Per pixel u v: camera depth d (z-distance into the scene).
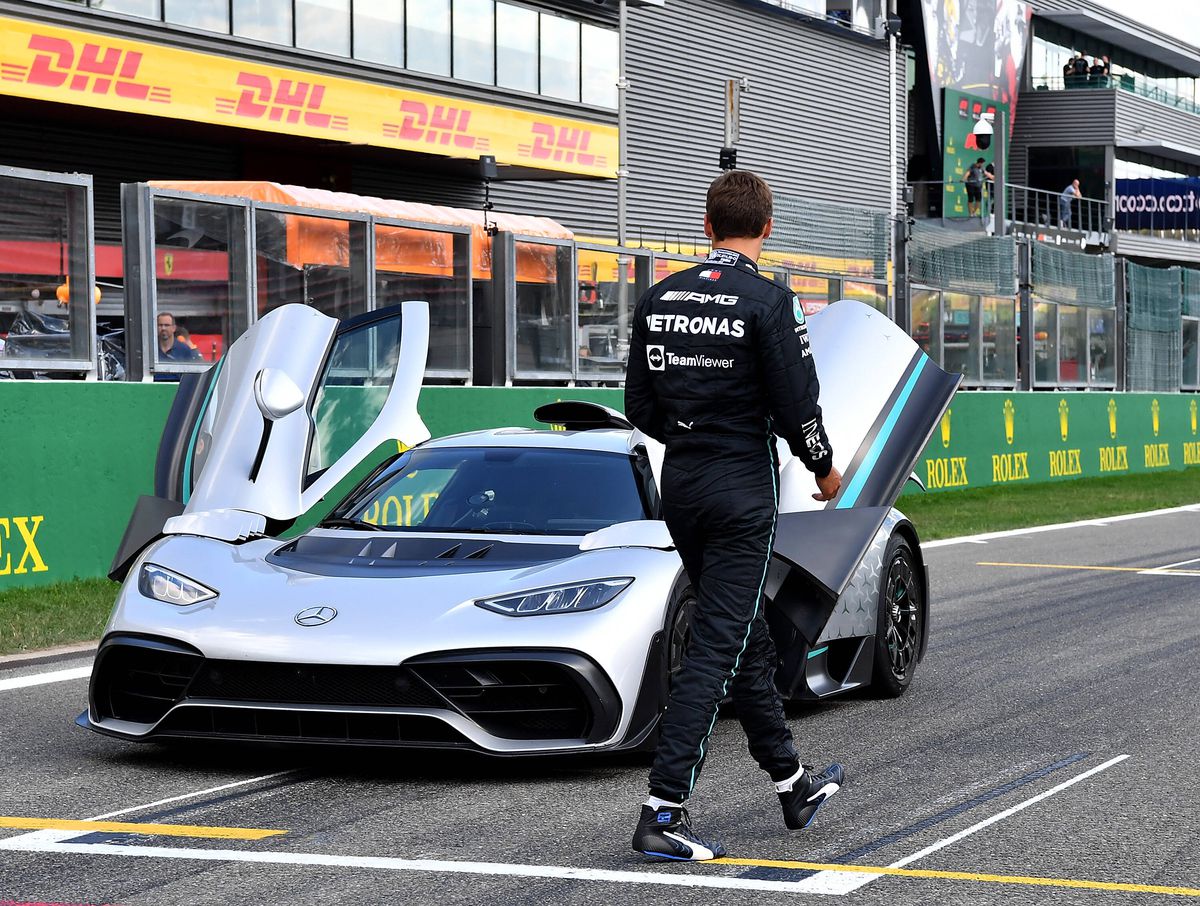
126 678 5.11
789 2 33.19
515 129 22.42
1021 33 48.34
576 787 4.78
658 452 6.02
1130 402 22.41
